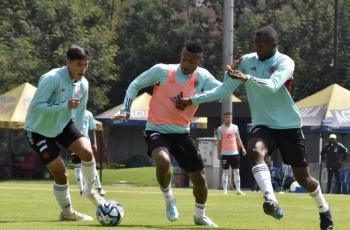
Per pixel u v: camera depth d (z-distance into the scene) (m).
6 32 92.25
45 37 95.62
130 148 123.56
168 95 21.27
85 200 35.44
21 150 83.69
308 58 118.19
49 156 21.89
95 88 101.50
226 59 58.25
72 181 69.62
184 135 21.45
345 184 62.09
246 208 31.64
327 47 118.00
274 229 21.14
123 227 20.20
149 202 34.88
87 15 100.81
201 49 21.11
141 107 71.88
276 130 19.86
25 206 30.06
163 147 21.11
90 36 98.81
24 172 80.50
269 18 120.56
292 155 20.03
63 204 22.45
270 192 18.50
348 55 116.69
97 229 19.19
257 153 19.17
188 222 23.06
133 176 80.19
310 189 20.33
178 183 66.38
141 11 126.75
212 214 27.62
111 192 46.28
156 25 126.75
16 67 89.44
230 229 20.78
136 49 126.38
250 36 117.62
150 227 20.59
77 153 22.52
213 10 127.75
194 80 21.34
